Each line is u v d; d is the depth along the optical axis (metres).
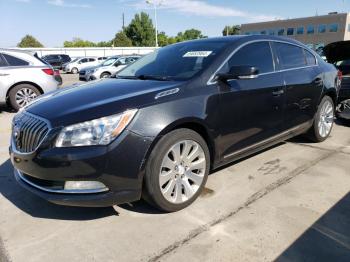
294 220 2.98
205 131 3.32
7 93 8.43
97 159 2.67
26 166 2.88
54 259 2.54
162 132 2.88
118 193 2.80
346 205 3.24
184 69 3.61
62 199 2.77
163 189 3.02
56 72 9.18
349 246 2.62
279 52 4.32
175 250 2.61
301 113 4.60
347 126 6.38
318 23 56.72
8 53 8.44
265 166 4.23
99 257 2.55
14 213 3.21
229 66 3.61
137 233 2.84
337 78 5.39
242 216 3.06
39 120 2.88
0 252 2.63
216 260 2.48
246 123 3.72
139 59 4.62
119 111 2.77
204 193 3.51
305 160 4.45
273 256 2.51
